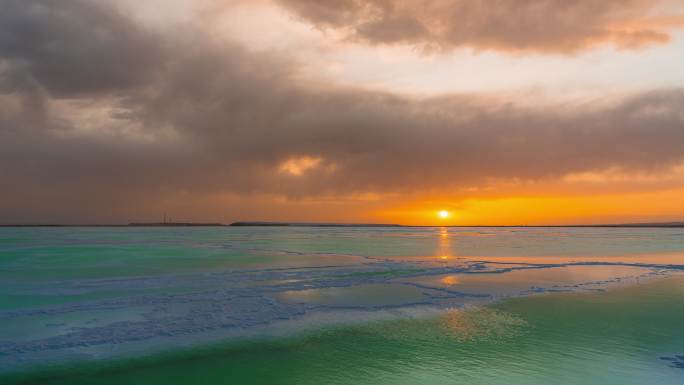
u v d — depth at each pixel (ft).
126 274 67.10
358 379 25.03
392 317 38.65
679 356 28.71
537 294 49.85
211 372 25.86
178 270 73.05
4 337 31.86
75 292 49.60
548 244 173.88
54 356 28.12
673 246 155.74
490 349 30.27
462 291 51.62
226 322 36.35
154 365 26.84
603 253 118.42
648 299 47.24
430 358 28.27
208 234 314.76
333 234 335.26
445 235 316.81
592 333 34.17
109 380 24.66
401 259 96.17
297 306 42.47
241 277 62.59
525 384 24.20
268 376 25.36
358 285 55.47
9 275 66.08
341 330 34.42
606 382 24.50
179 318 37.50
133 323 35.78
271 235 297.12
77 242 173.06
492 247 149.89
